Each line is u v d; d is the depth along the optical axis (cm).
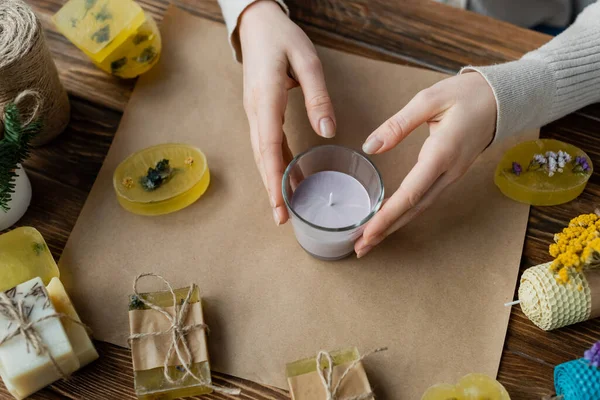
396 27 80
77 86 77
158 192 70
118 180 71
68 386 64
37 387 63
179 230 70
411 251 69
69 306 64
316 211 67
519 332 66
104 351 65
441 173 66
